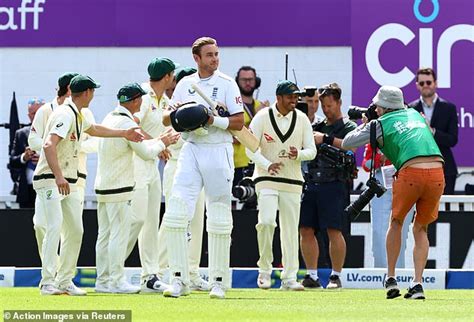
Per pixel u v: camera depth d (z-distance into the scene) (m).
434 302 35.91
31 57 59.91
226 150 34.88
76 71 59.94
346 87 59.34
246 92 54.09
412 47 59.06
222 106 35.00
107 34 59.78
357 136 37.16
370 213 50.06
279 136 43.66
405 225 47.75
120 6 59.81
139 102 40.31
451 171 53.78
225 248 35.59
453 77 58.78
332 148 45.31
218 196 35.12
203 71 35.28
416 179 36.09
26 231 51.22
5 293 41.00
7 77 59.91
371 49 59.22
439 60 58.97
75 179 39.22
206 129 34.44
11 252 51.31
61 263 39.91
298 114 43.94
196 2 59.62
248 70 54.06
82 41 59.91
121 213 40.25
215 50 35.22
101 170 40.31
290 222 43.94
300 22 59.50
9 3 59.88
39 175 38.53
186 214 35.03
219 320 28.53
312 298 38.12
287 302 35.38
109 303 34.16
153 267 41.22
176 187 34.94
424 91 54.00
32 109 54.25
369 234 50.78
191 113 33.78
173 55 59.81
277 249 50.41
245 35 59.56
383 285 47.66
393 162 36.91
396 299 37.09
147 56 59.81
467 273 48.19
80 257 51.22
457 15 58.94
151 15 59.78
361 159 57.06
